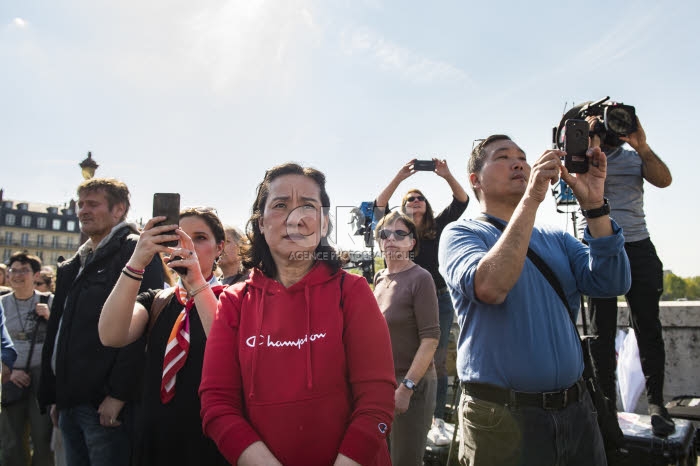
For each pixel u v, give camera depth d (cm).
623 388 369
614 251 182
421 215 407
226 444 129
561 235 218
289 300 144
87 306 259
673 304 411
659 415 253
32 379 390
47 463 386
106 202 287
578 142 188
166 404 194
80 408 252
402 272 301
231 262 331
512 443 172
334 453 131
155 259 262
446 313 402
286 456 128
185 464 188
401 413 270
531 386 174
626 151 301
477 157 219
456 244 200
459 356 199
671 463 234
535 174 166
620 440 209
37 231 8594
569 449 174
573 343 186
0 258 8169
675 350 404
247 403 137
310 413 130
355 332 141
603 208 186
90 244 299
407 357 283
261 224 160
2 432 378
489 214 214
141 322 211
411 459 263
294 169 157
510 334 180
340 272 151
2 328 379
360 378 137
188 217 230
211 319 184
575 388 182
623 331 418
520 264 164
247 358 139
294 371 134
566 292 199
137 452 197
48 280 490
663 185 286
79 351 252
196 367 196
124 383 241
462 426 192
